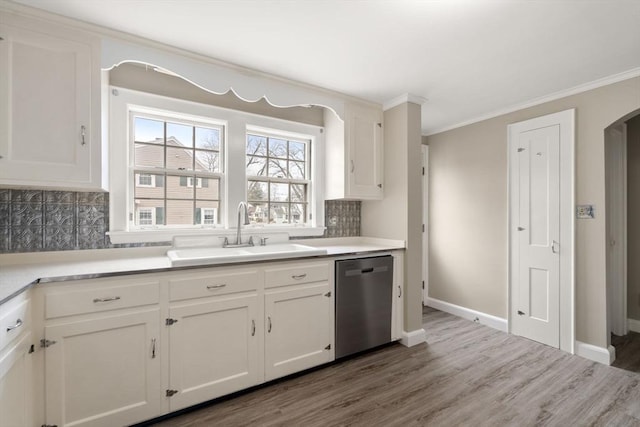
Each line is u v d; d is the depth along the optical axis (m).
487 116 3.27
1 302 1.08
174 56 2.01
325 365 2.39
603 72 2.32
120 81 2.17
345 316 2.43
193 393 1.79
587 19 1.67
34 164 1.59
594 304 2.49
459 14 1.64
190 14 1.66
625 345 2.77
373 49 2.01
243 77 2.27
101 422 1.55
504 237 3.12
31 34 1.59
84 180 1.72
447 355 2.57
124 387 1.61
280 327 2.12
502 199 3.14
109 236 2.10
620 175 3.06
